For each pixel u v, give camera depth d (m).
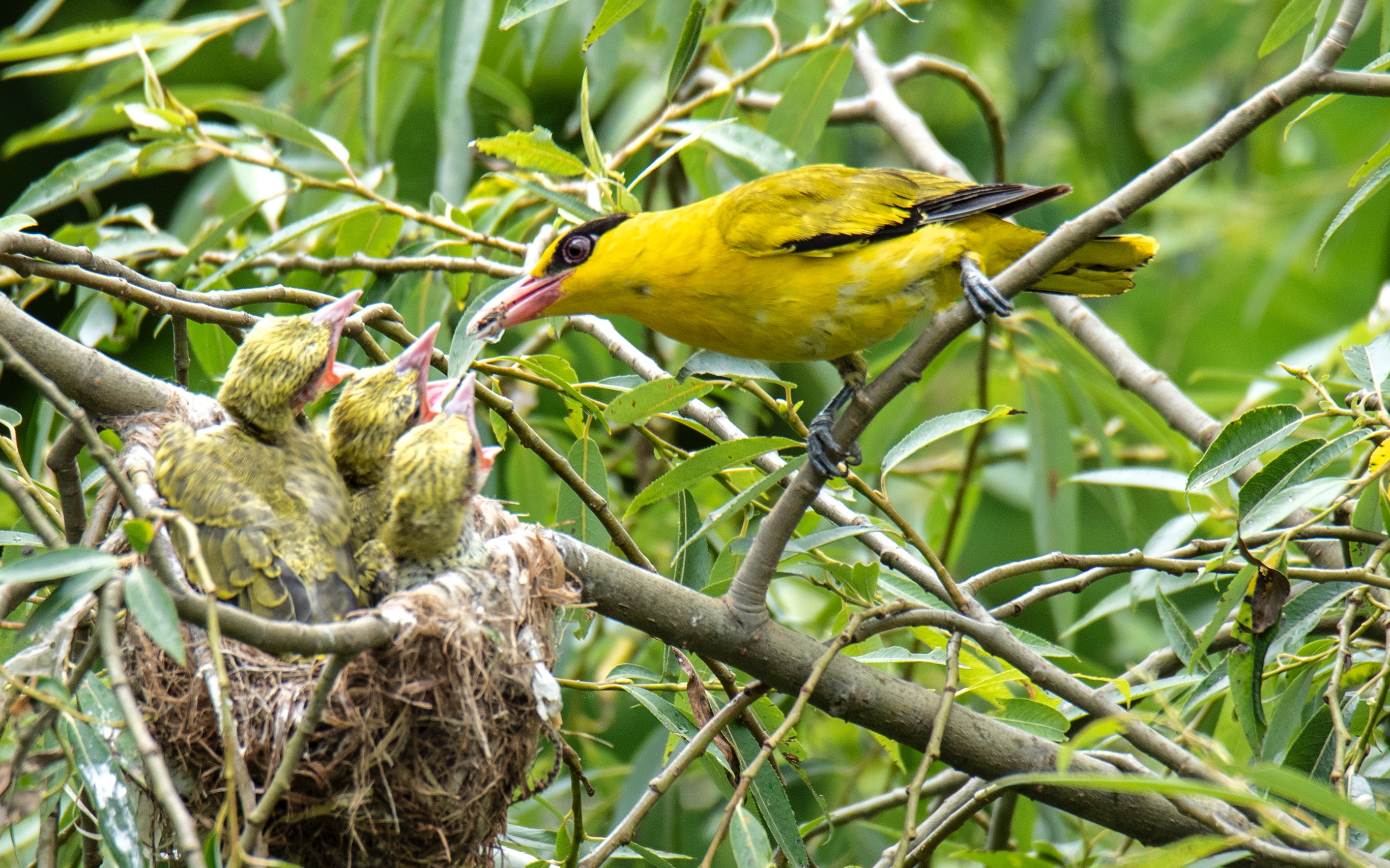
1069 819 12.09
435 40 14.09
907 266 9.89
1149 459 15.30
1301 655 8.86
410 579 8.27
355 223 11.49
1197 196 19.17
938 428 8.45
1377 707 7.88
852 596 8.48
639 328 14.67
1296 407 8.04
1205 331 21.66
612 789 13.27
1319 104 8.42
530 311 10.13
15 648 7.09
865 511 13.57
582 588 8.36
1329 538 8.34
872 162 16.88
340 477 9.15
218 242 11.71
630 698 13.88
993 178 15.41
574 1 13.85
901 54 17.20
